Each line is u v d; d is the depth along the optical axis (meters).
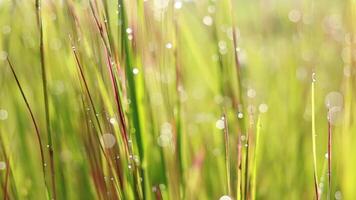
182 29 0.49
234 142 0.46
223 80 0.46
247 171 0.39
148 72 0.42
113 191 0.40
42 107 0.46
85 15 0.40
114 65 0.38
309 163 0.49
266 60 0.64
